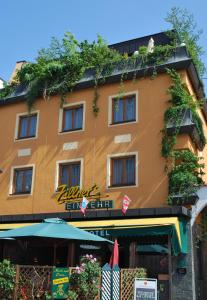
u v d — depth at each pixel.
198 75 19.92
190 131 17.62
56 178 20.39
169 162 17.75
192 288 15.25
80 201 19.23
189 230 16.23
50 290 11.74
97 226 16.52
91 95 20.80
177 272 15.60
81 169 19.81
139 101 19.44
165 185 17.59
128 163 19.03
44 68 22.11
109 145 19.52
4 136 22.97
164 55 19.42
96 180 19.27
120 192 18.48
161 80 19.20
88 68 21.28
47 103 22.05
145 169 18.27
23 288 11.88
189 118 17.81
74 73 21.47
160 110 18.78
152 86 19.34
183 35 21.52
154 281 12.26
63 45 22.50
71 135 20.72
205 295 18.08
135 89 19.73
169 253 15.82
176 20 21.70
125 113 19.80
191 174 17.03
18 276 11.92
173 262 15.76
